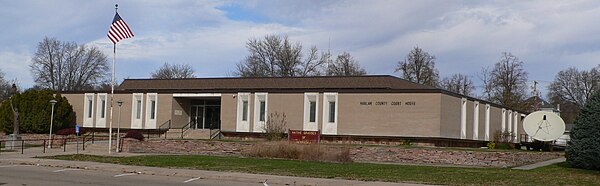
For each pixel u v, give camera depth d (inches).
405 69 3412.9
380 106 1583.4
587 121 924.6
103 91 1979.6
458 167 1023.0
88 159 1071.0
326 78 1957.4
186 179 783.7
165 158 1099.9
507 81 3171.8
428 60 3410.4
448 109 1574.8
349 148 1263.5
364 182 746.8
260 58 3280.0
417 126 1534.2
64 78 3351.4
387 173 854.5
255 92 1756.9
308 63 3314.5
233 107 1796.3
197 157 1149.7
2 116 1878.7
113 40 1270.9
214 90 1834.4
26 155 1170.6
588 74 3698.3
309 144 1214.3
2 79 3531.0
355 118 1610.5
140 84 2212.1
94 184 684.1
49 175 788.6
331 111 1657.2
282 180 760.3
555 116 1328.7
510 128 2239.2
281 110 1710.1
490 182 746.8
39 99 1898.4
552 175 825.5
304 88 1886.1
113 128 1948.8
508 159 1167.6
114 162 1013.2
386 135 1566.2
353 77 1918.1
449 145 1574.8
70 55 3368.6
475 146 1788.9
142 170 876.6
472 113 1793.8
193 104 2006.6
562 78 3782.0
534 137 1346.0
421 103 1535.4
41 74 3289.9
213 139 1595.7
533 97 3221.0
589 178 796.0
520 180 767.1
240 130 1769.2
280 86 1979.6
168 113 1900.8
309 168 927.0
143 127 1913.1
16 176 759.7
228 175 808.9
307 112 1674.5
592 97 943.0
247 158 1144.8
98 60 3459.6
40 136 1785.2
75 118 2014.0
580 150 922.1
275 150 1205.1
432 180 767.1
